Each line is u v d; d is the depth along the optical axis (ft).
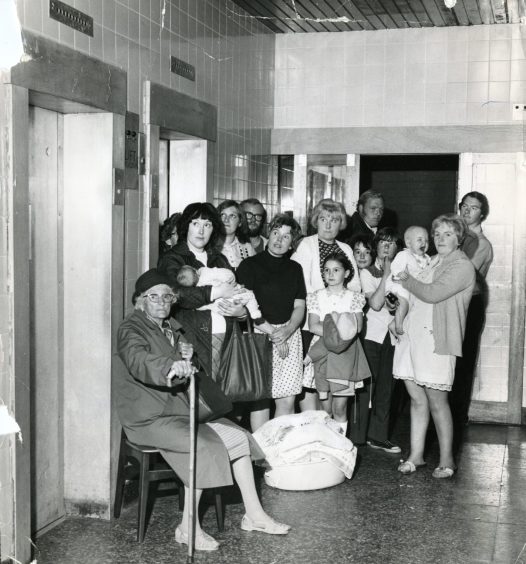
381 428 20.98
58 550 13.99
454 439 22.39
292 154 26.05
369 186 30.12
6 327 12.21
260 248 21.25
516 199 24.21
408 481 18.30
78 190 15.23
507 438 22.62
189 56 19.12
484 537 14.89
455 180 29.37
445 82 24.84
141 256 16.83
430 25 24.57
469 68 24.63
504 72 24.41
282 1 21.95
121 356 14.17
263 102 24.95
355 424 21.09
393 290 18.99
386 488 17.75
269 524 14.93
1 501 12.30
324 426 17.94
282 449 17.44
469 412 24.58
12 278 12.18
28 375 12.66
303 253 20.04
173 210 20.54
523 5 21.98
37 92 12.88
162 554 13.91
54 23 13.29
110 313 15.24
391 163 29.81
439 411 18.54
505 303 24.30
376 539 14.73
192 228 16.84
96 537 14.62
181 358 14.52
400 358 18.99
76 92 13.76
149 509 16.15
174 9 18.12
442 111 24.91
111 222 15.16
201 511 16.06
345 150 25.70
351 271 19.86
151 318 14.76
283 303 18.29
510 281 24.23
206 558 13.74
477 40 24.54
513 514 16.17
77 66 13.78
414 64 25.04
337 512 16.14
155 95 16.96
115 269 15.33
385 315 20.90
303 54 25.80
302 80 25.88
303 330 19.77
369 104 25.46
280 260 18.58
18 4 12.29
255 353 16.84
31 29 12.65
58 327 15.29
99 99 14.53
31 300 14.47
